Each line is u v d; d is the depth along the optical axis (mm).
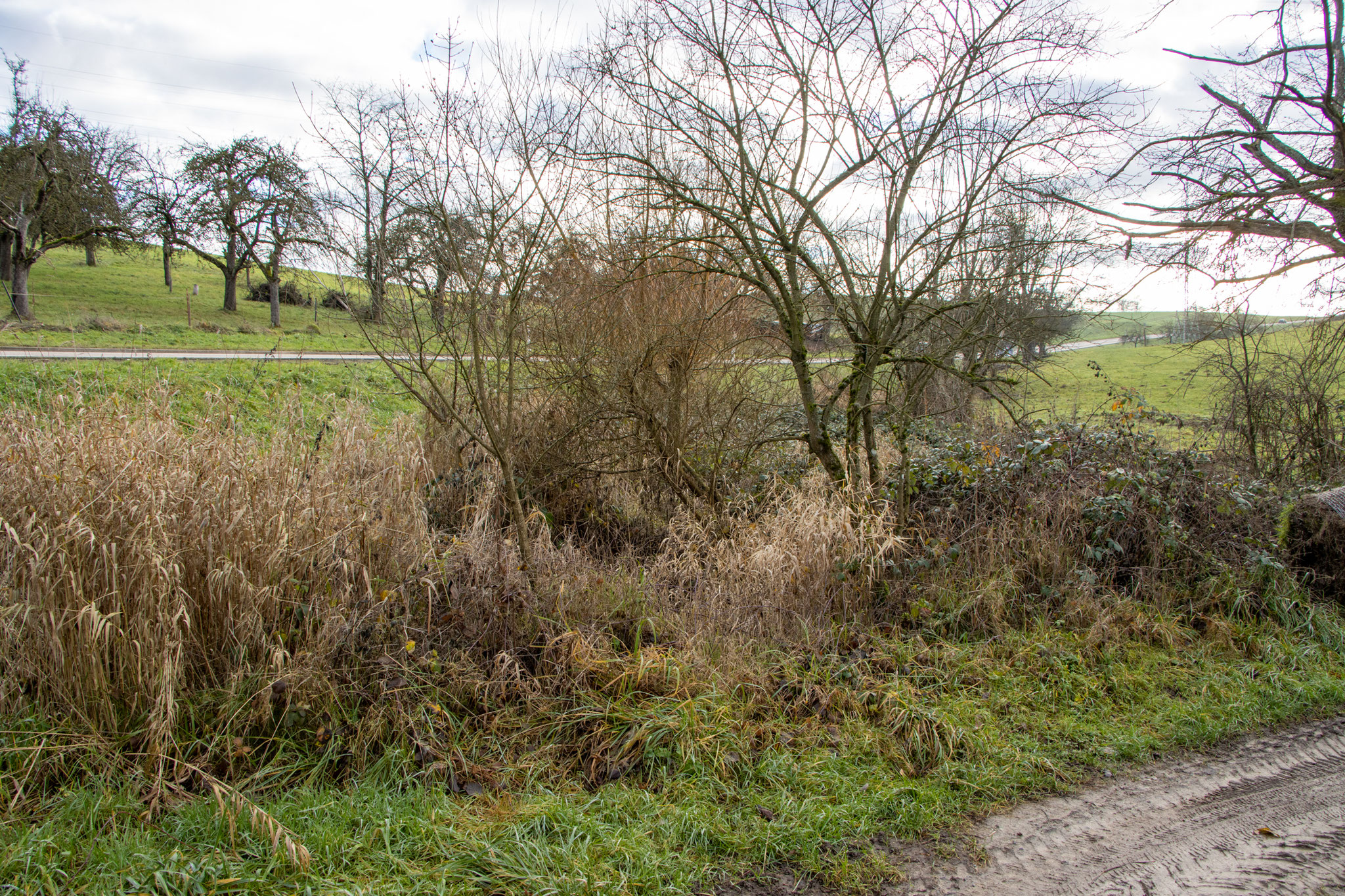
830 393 7941
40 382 10062
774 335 7777
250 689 4242
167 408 6367
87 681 3971
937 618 5930
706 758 4109
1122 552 6824
